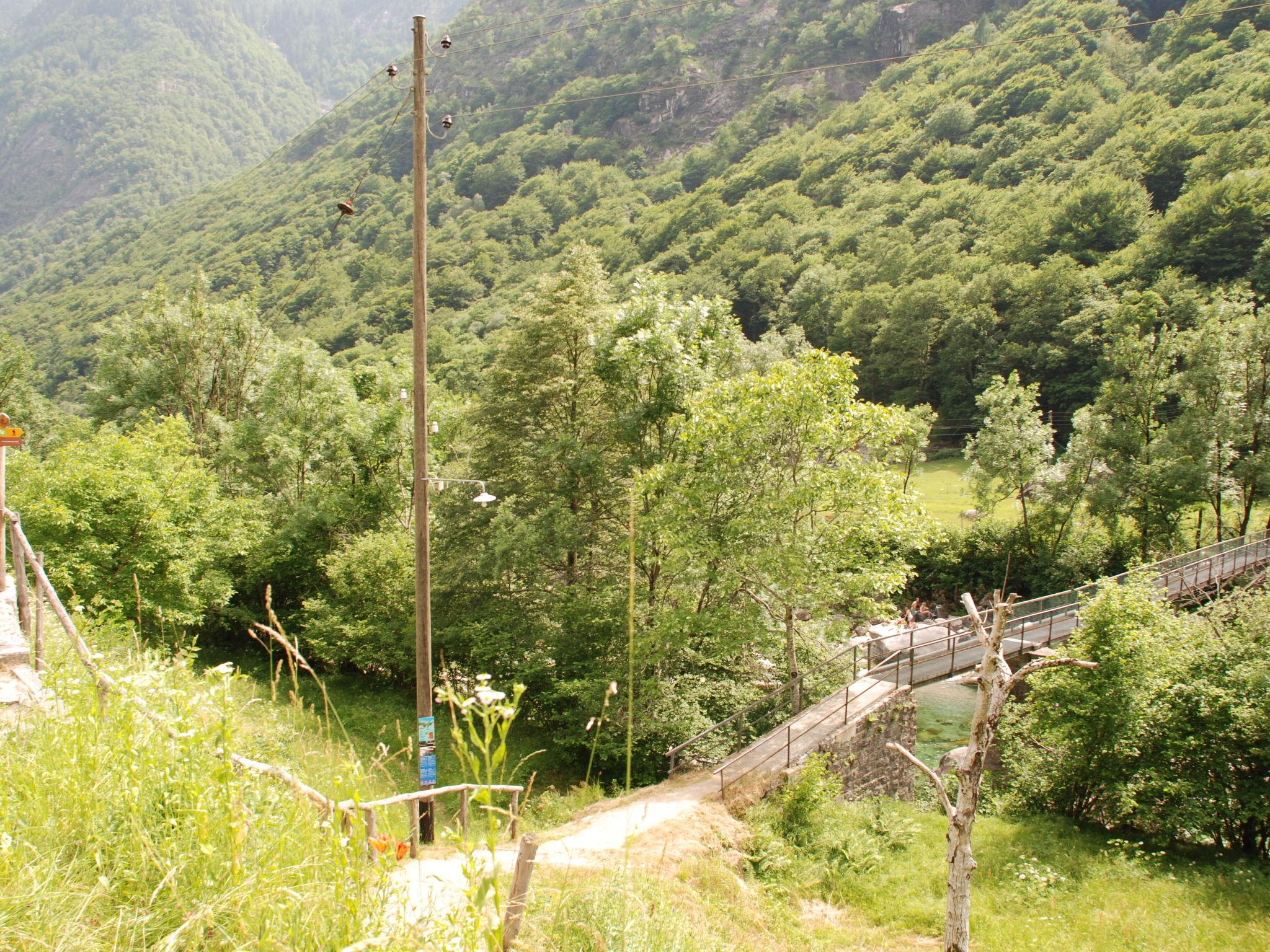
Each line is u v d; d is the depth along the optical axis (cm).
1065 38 11250
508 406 2419
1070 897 1269
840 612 2036
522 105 17488
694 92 16788
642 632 1906
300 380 3262
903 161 11119
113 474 2061
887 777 1733
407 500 2953
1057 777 1694
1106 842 1520
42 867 309
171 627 2075
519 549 2095
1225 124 7231
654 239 11212
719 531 1841
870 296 6944
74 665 516
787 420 1792
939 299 6538
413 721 1997
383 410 2912
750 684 2061
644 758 1839
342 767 367
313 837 352
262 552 2750
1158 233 6034
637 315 2142
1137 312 3703
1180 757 1575
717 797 1369
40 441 4022
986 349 6244
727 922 968
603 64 18550
